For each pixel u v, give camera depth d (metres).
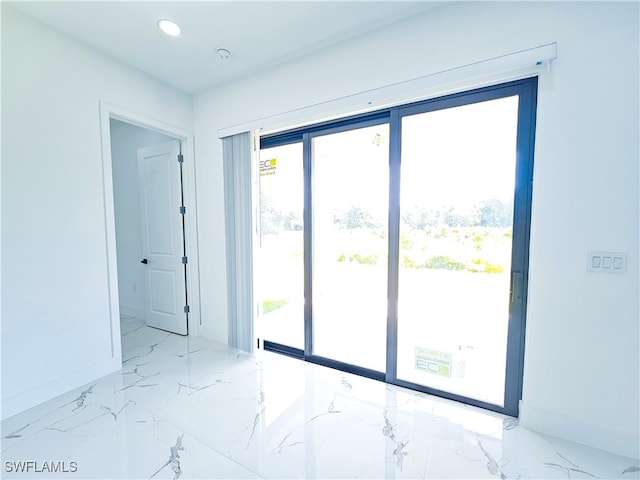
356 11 1.77
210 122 2.81
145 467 1.39
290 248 2.71
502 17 1.58
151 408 1.85
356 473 1.36
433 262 2.01
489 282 1.86
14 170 1.77
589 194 1.45
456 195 1.91
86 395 1.99
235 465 1.41
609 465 1.40
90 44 2.11
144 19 1.85
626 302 1.41
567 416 1.56
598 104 1.41
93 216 2.18
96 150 2.19
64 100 1.99
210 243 2.93
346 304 2.45
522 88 1.65
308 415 1.79
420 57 1.80
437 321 2.03
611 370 1.46
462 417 1.78
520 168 1.68
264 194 2.82
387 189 2.19
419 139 1.99
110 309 2.30
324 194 2.47
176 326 3.16
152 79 2.56
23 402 1.82
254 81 2.48
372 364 2.35
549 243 1.55
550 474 1.35
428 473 1.36
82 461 1.42
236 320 2.75
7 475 1.34
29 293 1.84
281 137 2.62
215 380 2.21
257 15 1.80
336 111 2.11
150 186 3.19
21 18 1.78
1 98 1.71
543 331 1.59
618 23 1.36
